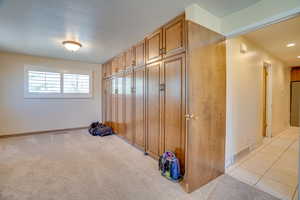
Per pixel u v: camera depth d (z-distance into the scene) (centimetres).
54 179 199
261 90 339
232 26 201
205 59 185
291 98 551
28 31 260
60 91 454
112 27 240
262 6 173
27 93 409
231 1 173
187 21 168
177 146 209
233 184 192
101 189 179
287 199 166
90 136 406
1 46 339
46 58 433
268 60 371
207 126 191
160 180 199
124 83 361
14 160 254
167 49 223
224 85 216
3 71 382
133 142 326
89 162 250
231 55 237
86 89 496
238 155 262
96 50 362
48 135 414
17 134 401
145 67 279
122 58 371
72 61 471
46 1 176
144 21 221
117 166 236
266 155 283
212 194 172
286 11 156
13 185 184
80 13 202
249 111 294
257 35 271
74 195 168
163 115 235
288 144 344
